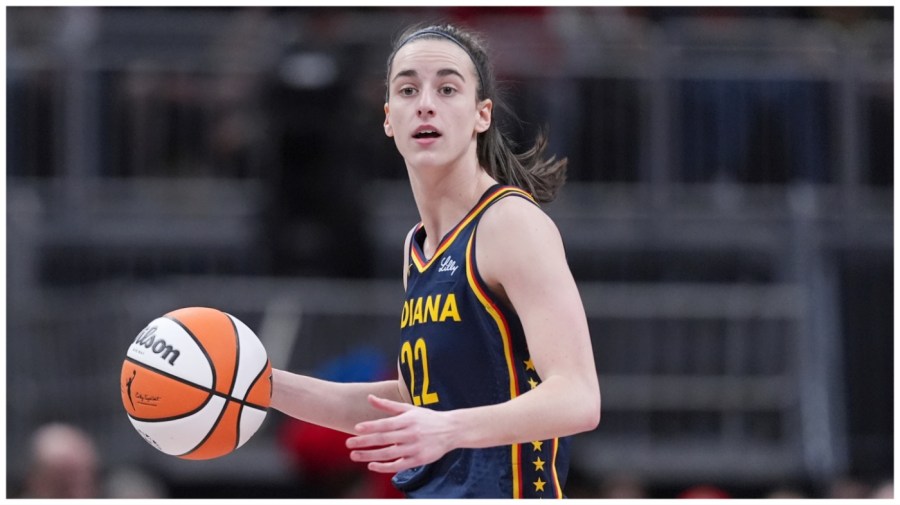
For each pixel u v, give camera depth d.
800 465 26.53
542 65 27.81
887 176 27.88
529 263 11.52
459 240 12.11
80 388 26.28
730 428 26.84
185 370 12.45
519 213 11.76
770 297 27.05
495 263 11.70
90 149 28.20
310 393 13.58
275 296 26.39
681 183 28.16
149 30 28.73
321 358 26.19
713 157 28.08
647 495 26.58
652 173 28.11
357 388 13.73
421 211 12.73
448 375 12.05
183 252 28.22
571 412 10.89
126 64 28.33
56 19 28.69
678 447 26.78
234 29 28.80
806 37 28.77
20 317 26.52
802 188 27.97
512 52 27.77
